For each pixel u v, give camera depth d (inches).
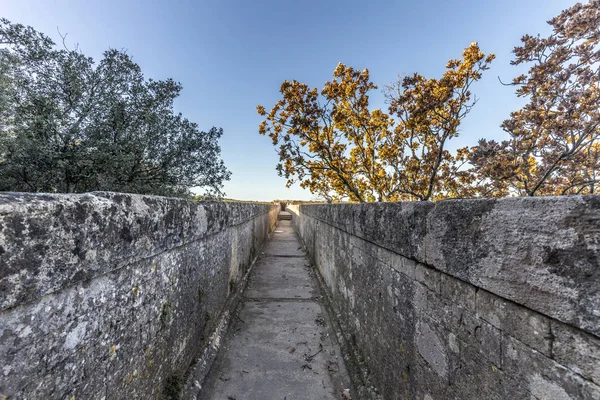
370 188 326.3
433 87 202.5
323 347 141.9
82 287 51.3
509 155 149.8
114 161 173.5
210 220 132.8
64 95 177.0
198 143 230.5
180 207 96.7
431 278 68.5
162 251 83.6
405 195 290.8
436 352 65.6
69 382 48.1
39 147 144.3
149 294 77.4
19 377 38.7
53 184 166.7
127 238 63.4
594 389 33.0
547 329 39.4
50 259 42.4
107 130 182.9
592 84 132.6
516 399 43.9
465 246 54.9
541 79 138.8
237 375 119.0
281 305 197.5
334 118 295.9
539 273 39.6
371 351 109.2
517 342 44.2
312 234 339.0
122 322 64.4
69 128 166.4
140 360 72.7
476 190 199.2
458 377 57.7
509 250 44.8
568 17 127.3
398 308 86.4
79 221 48.6
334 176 334.6
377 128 297.7
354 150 325.4
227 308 171.3
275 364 127.1
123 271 64.7
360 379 110.7
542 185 157.3
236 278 211.8
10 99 151.7
